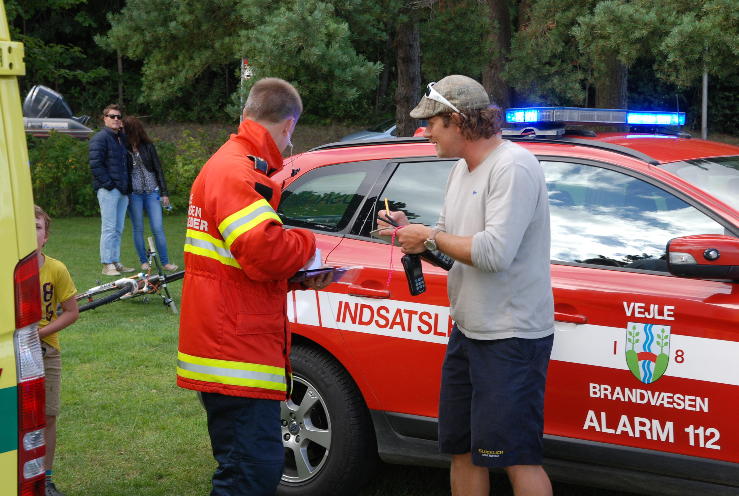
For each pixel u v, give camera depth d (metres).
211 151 19.66
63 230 14.02
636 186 3.60
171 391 5.87
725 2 9.46
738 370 3.19
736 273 3.08
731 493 3.26
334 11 10.97
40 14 29.16
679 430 3.30
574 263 3.59
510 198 3.05
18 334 2.31
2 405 2.28
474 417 3.21
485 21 12.95
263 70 10.84
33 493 2.37
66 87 29.94
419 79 12.70
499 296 3.14
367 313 3.93
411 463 3.93
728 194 3.53
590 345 3.45
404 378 3.86
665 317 3.32
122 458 4.74
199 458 4.75
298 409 4.14
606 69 12.96
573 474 3.54
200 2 12.74
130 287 6.95
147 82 14.16
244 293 3.07
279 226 2.99
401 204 4.06
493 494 4.28
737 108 29.53
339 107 28.48
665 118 4.44
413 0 12.07
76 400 5.63
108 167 9.88
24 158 2.34
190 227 3.14
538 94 14.83
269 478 3.14
